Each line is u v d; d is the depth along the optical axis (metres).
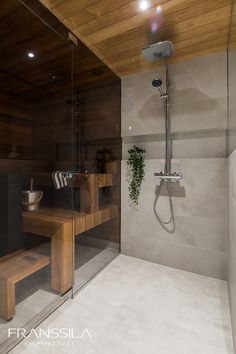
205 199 1.76
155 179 1.99
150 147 2.07
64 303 1.40
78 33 1.50
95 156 2.28
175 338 1.12
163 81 1.97
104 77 2.15
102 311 1.32
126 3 1.24
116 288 1.57
